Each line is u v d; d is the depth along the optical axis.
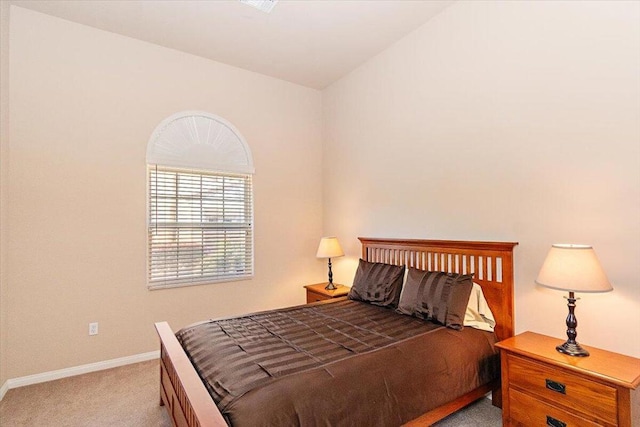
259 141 4.02
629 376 1.56
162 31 3.12
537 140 2.27
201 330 2.23
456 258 2.77
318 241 4.50
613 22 1.93
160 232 3.36
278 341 2.01
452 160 2.84
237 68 3.87
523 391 1.89
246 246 3.92
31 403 2.42
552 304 2.17
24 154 2.74
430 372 1.84
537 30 2.27
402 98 3.32
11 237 2.67
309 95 4.47
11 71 2.70
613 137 1.93
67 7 2.76
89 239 2.99
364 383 1.60
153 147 3.31
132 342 3.17
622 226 1.89
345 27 3.10
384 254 3.45
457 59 2.79
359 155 3.89
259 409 1.33
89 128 3.01
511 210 2.41
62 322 2.86
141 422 2.19
